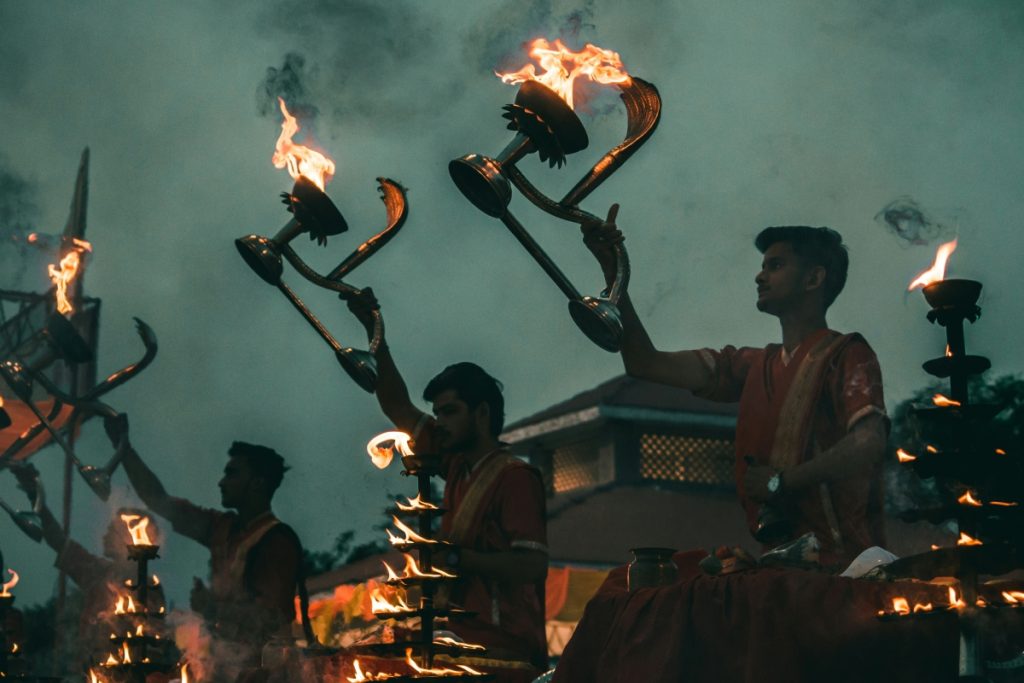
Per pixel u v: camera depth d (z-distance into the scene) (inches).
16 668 215.6
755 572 137.8
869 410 173.9
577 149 155.3
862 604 129.1
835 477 169.9
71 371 321.1
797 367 182.5
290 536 247.1
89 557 274.8
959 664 122.3
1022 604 118.3
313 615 395.9
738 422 187.2
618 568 160.6
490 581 183.9
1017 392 367.9
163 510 255.9
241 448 250.2
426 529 134.0
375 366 171.2
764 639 131.1
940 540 300.7
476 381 196.9
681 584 140.8
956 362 119.6
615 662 142.3
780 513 171.5
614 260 169.8
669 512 417.4
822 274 187.0
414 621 171.2
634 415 431.2
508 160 157.6
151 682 215.8
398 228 186.2
